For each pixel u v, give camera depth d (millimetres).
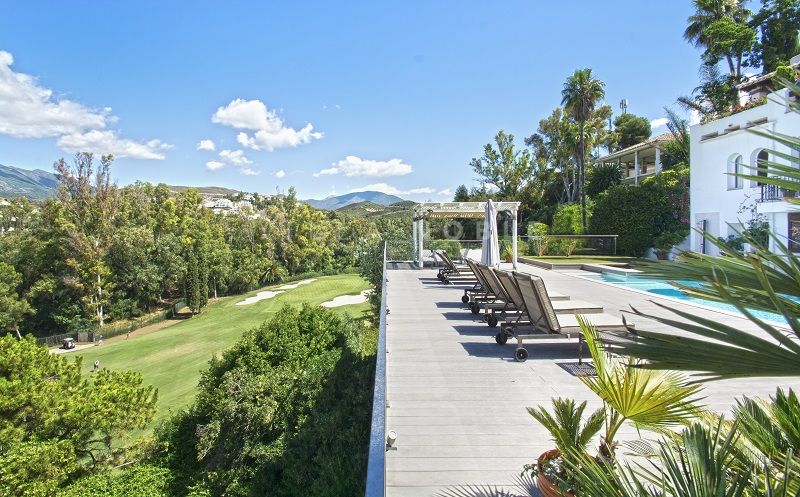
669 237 20141
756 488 1570
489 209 11445
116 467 13984
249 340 16547
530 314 5895
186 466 14195
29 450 11422
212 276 52125
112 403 13664
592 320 5922
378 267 27969
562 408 2615
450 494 2748
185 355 29578
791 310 1106
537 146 40812
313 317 17625
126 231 43781
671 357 1197
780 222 15102
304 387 13594
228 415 13398
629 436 3357
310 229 65188
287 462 11672
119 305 42625
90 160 43375
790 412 1879
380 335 4074
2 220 56312
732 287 1209
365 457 10086
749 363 1083
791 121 14922
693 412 2146
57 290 40219
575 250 21484
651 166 37031
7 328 39750
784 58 24656
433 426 3656
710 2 26781
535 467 2832
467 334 6699
